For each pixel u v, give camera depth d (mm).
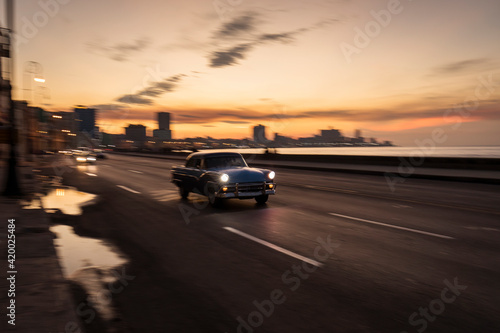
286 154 34469
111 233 6605
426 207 9164
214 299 3664
